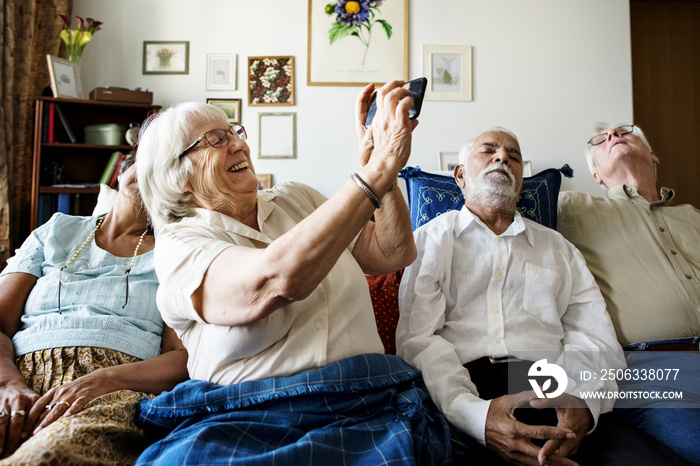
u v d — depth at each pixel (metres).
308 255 0.76
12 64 2.99
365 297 1.12
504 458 1.04
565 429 0.99
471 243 1.49
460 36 3.48
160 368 1.18
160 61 3.51
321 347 0.98
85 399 1.00
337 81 3.47
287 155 3.46
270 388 0.93
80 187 3.04
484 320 1.39
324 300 1.03
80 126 3.34
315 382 0.93
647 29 3.71
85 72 3.47
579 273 1.47
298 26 3.50
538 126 3.44
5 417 0.97
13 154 3.06
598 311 1.39
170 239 0.99
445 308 1.41
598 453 1.05
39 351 1.19
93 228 1.47
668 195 1.78
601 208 1.76
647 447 1.02
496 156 1.55
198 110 1.14
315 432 0.87
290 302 0.83
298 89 3.48
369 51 3.47
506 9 3.47
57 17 3.31
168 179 1.09
